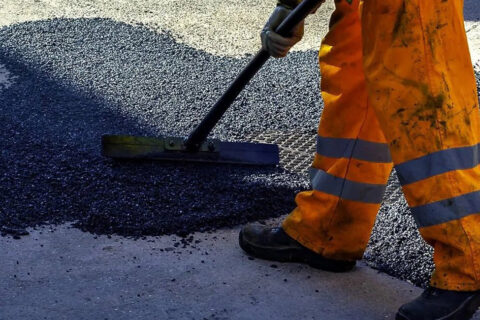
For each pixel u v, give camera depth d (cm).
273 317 287
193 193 380
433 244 271
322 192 309
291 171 419
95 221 351
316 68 589
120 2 734
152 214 359
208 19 698
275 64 595
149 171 399
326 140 305
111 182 388
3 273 309
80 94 516
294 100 527
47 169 398
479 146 272
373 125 297
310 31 680
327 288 309
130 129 465
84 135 450
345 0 286
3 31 621
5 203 364
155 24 673
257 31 672
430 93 258
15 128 452
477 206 260
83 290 299
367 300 301
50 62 568
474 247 260
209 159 410
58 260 321
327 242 316
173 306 291
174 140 408
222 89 538
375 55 265
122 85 534
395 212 372
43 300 292
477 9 751
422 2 256
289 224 323
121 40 620
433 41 258
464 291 264
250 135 469
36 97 506
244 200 379
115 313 285
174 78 553
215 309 291
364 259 335
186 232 348
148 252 331
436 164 260
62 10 701
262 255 327
